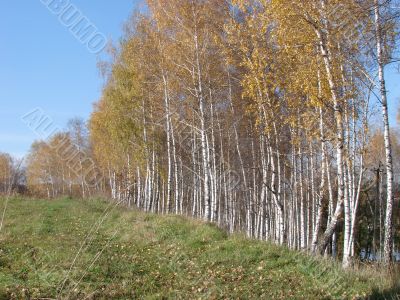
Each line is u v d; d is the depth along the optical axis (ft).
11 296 22.71
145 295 25.81
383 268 34.35
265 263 33.88
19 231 42.88
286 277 30.53
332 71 40.04
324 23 38.63
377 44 39.73
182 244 40.19
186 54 62.03
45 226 46.78
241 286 28.43
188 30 61.00
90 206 65.31
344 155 44.29
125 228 47.09
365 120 50.39
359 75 45.32
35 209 60.75
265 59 47.88
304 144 62.18
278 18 41.04
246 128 78.18
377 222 97.76
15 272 27.09
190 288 27.63
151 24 71.61
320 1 38.17
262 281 29.63
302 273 31.27
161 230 45.01
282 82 47.37
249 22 46.80
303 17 38.29
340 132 40.09
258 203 87.35
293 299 25.88
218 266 33.22
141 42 73.36
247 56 48.49
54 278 25.48
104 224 50.31
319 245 41.96
